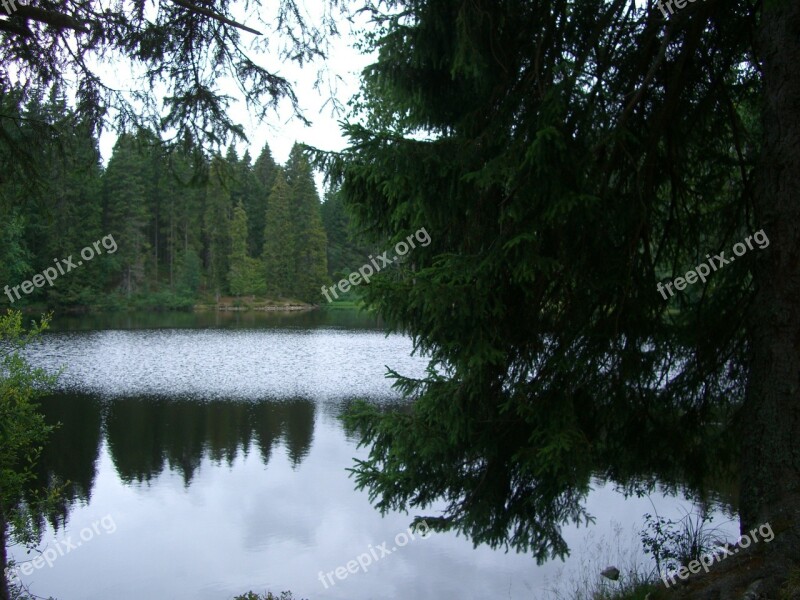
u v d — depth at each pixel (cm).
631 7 396
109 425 1522
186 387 2006
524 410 412
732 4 400
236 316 4359
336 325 4009
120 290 3922
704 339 442
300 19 383
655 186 437
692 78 418
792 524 325
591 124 378
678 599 349
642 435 463
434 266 395
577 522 486
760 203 364
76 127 410
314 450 1336
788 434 344
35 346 2709
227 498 1060
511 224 380
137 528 932
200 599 723
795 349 346
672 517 830
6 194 450
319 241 4647
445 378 451
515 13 390
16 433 677
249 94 401
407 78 408
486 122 406
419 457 459
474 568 801
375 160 388
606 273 400
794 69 347
